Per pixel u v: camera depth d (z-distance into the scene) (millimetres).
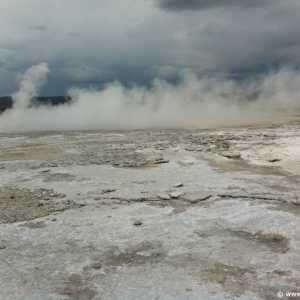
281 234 7367
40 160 16062
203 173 12750
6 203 9727
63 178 12547
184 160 15148
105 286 5570
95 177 12555
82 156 16781
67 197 10234
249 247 6797
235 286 5477
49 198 10141
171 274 5875
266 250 6652
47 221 8328
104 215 8688
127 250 6770
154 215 8625
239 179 11742
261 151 16344
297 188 10570
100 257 6512
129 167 14141
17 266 6227
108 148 19094
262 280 5625
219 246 6859
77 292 5422
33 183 11945
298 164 13578
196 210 8914
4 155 17953
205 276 5789
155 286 5531
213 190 10500
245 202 9445
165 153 16969
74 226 7992
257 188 10625
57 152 18422
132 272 5969
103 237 7371
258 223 7980
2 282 5719
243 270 5949
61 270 6070
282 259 6285
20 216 8648
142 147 18984
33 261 6398
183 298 5195
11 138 25641
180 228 7781
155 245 6957
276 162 14258
